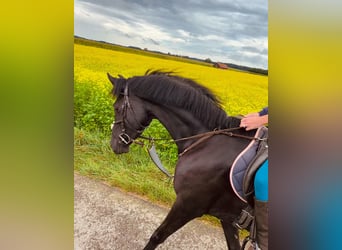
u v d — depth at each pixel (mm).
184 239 1701
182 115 1393
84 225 1688
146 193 1701
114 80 1472
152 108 1425
